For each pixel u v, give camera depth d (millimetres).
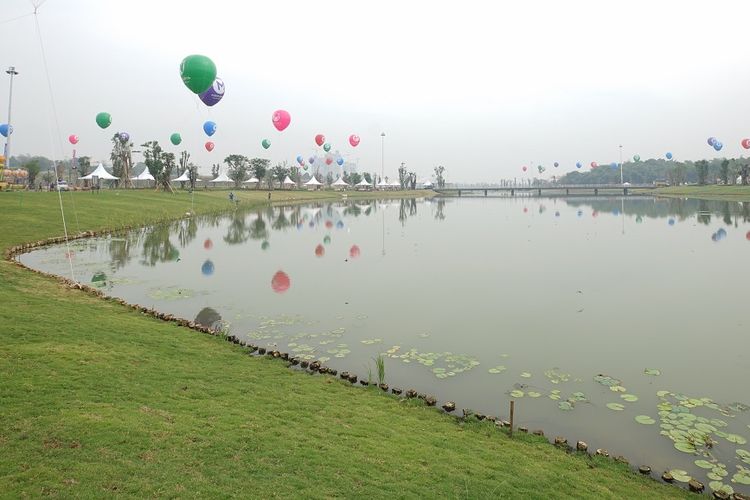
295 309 17453
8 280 16984
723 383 11594
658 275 23156
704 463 8297
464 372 12125
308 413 8836
